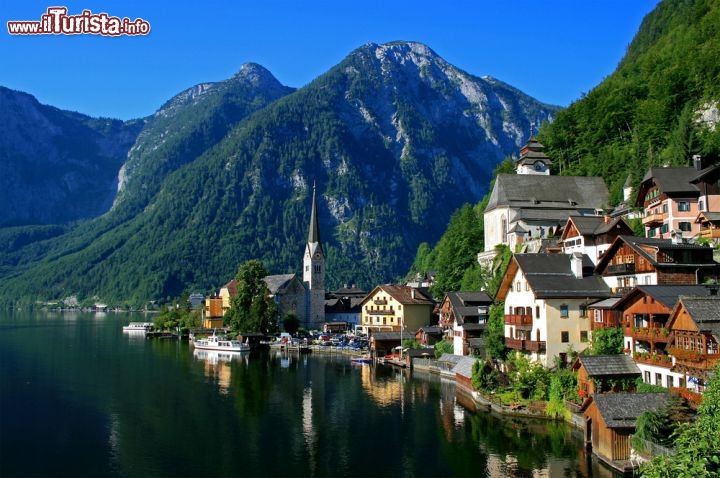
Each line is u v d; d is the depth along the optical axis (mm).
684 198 106750
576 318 89438
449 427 82062
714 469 34219
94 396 103812
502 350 101438
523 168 191000
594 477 61094
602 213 146250
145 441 77938
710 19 185000
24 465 69250
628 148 171250
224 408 95188
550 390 84500
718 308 62969
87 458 71375
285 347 182500
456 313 132125
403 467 67438
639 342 75562
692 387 63312
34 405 96750
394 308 186250
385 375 127375
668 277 80438
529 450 70562
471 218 183750
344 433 80688
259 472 66750
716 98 150500
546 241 128375
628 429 62688
